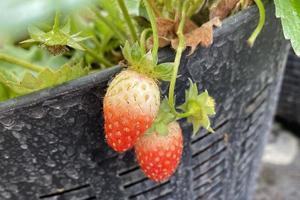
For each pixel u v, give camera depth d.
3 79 0.31
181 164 0.36
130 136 0.27
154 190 0.36
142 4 0.34
